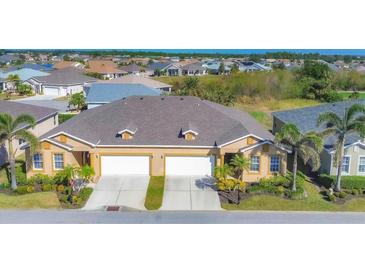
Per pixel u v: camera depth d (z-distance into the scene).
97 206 30.11
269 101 77.19
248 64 130.62
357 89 91.06
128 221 27.69
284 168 34.50
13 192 31.92
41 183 33.47
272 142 33.78
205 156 35.97
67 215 28.59
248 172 34.69
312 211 29.64
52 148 34.41
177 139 36.25
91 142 34.91
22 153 42.53
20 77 87.50
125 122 38.12
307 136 31.19
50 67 133.50
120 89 62.22
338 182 32.47
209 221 27.78
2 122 31.27
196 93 67.25
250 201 30.88
